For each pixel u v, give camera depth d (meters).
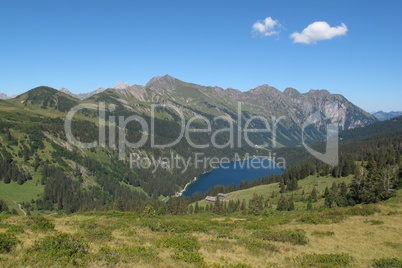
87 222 30.52
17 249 15.93
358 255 22.50
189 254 17.48
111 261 14.93
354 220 40.12
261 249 21.89
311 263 18.50
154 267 14.77
